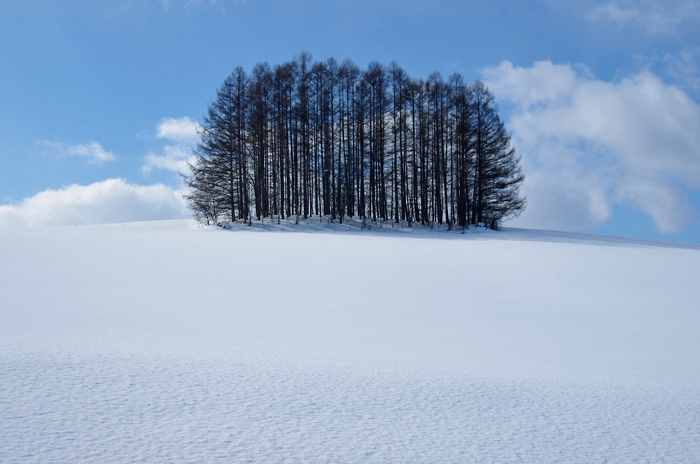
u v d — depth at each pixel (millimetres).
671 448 1966
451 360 3861
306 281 10570
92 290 8359
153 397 2205
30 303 6621
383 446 1813
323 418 2088
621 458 1825
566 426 2193
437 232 28812
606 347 5137
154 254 14641
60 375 2447
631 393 2918
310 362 3340
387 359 3736
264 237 21719
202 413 2043
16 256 12734
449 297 9062
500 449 1854
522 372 3443
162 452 1635
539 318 7199
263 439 1808
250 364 3088
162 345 3873
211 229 26484
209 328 5219
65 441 1665
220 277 10766
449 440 1920
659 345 5410
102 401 2098
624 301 9164
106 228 25656
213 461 1586
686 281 12000
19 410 1914
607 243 23906
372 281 10836
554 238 26125
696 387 3219
